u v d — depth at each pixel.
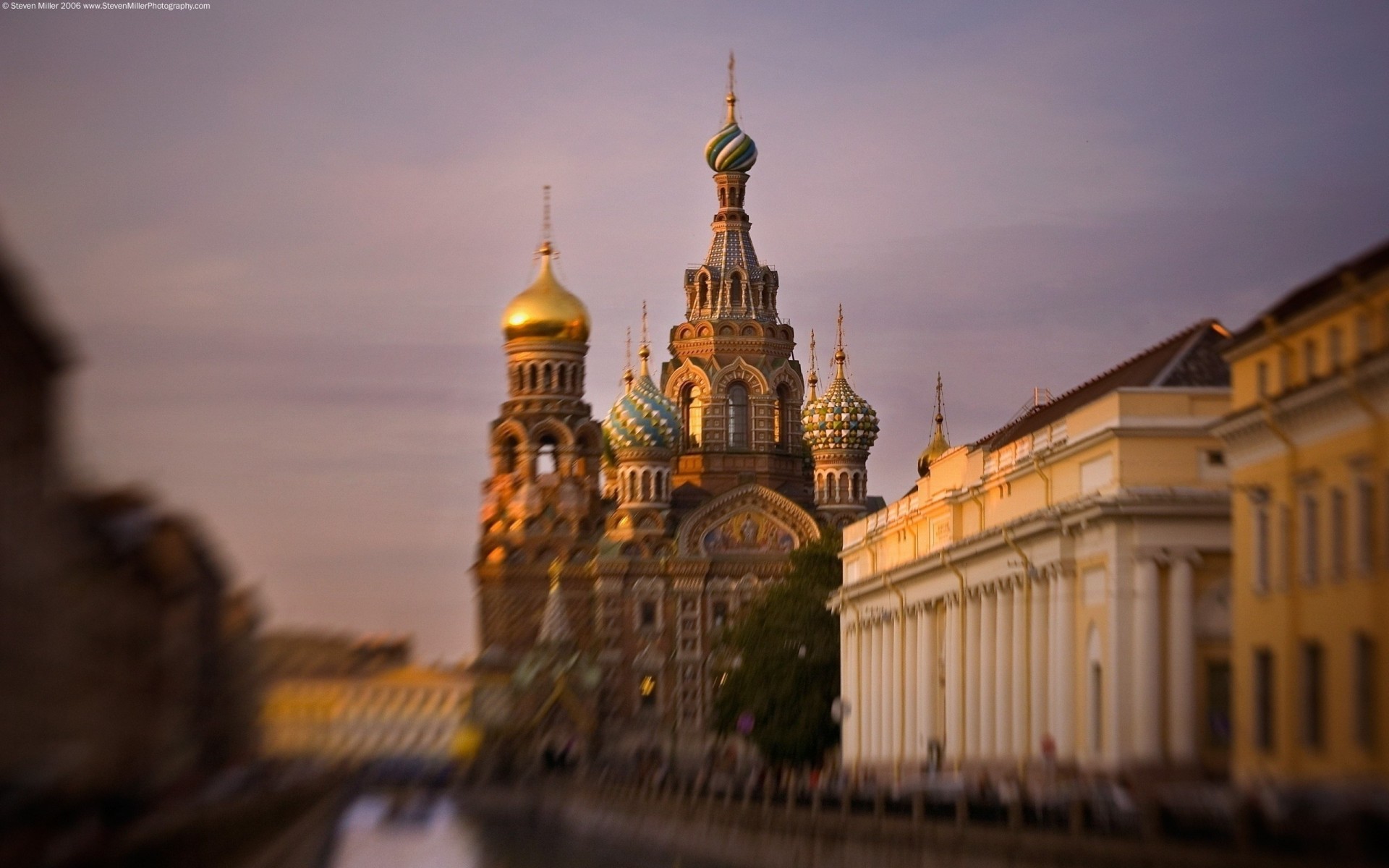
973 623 115.88
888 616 137.50
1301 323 71.06
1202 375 93.50
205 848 73.31
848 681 153.50
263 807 91.50
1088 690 94.81
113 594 68.31
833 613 173.62
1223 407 91.50
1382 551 64.12
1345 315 68.00
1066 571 97.25
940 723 124.88
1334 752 67.44
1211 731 89.19
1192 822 62.47
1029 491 106.00
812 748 168.12
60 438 58.34
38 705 56.78
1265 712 74.69
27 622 55.97
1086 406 97.00
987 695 111.81
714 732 192.00
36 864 50.34
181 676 80.12
